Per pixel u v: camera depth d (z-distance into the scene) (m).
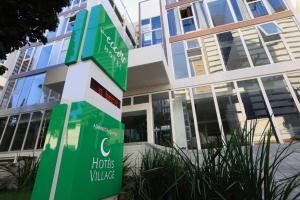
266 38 8.00
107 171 2.36
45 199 1.74
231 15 9.32
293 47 7.44
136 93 8.29
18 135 9.55
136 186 2.33
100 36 2.60
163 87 8.09
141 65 6.73
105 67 2.63
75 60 2.36
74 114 2.03
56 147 1.91
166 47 9.45
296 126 6.07
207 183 1.77
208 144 2.08
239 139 1.91
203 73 8.11
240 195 1.68
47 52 11.77
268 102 6.65
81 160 1.89
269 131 1.84
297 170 3.54
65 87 2.28
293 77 6.84
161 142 7.12
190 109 7.43
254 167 1.74
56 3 6.31
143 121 7.79
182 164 2.26
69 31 12.07
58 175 1.81
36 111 9.79
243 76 7.41
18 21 5.82
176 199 2.00
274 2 8.80
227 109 7.01
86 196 1.91
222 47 8.53
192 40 9.25
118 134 2.78
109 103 2.68
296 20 7.95
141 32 10.77
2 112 10.66
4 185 3.69
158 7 11.38
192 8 10.34
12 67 12.55
